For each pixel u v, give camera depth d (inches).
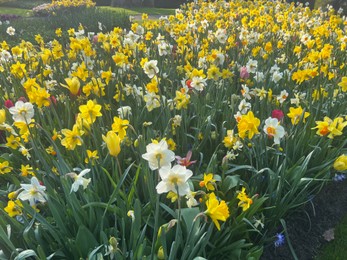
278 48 237.6
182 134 129.3
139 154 108.0
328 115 153.7
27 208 87.4
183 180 68.7
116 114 152.0
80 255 87.8
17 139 126.6
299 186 120.6
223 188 106.9
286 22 292.2
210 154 134.1
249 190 110.0
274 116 123.9
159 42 217.8
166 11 735.1
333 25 268.7
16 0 948.6
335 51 224.5
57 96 156.1
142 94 148.0
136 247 84.0
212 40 236.8
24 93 161.9
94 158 104.6
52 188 99.3
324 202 135.9
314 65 184.4
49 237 92.4
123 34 255.0
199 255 86.0
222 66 197.5
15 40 404.8
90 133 111.9
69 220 95.2
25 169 110.0
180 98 128.7
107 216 98.9
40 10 655.1
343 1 480.1
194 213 92.0
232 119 137.6
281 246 115.0
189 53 208.8
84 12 522.6
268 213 111.3
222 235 96.9
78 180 82.3
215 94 167.9
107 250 84.0
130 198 95.3
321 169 124.7
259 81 167.6
